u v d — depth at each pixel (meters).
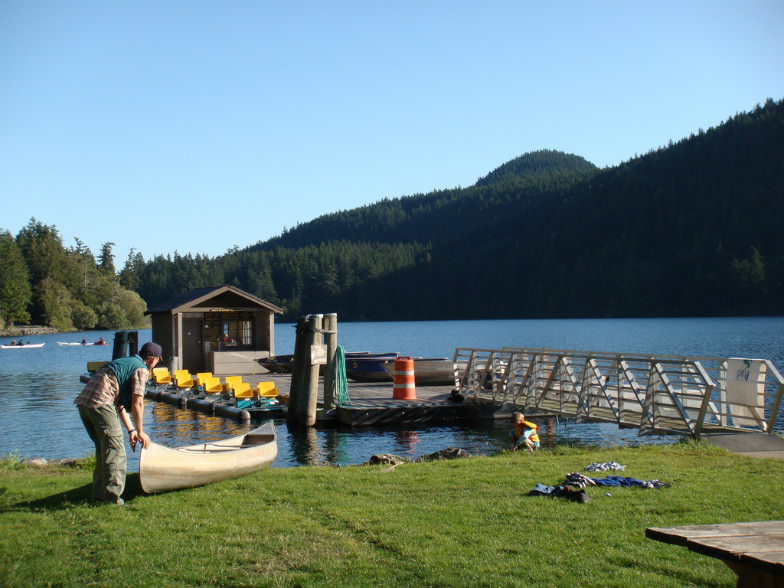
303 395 18.56
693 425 13.70
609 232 169.50
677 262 138.00
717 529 4.51
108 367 7.91
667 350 49.94
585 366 16.23
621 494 7.94
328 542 6.39
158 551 6.22
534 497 7.87
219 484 8.87
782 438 12.25
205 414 21.42
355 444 16.08
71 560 6.04
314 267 177.12
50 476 9.73
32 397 28.48
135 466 13.51
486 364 20.30
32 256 133.62
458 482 8.74
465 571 5.63
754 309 125.31
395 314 176.12
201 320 33.97
